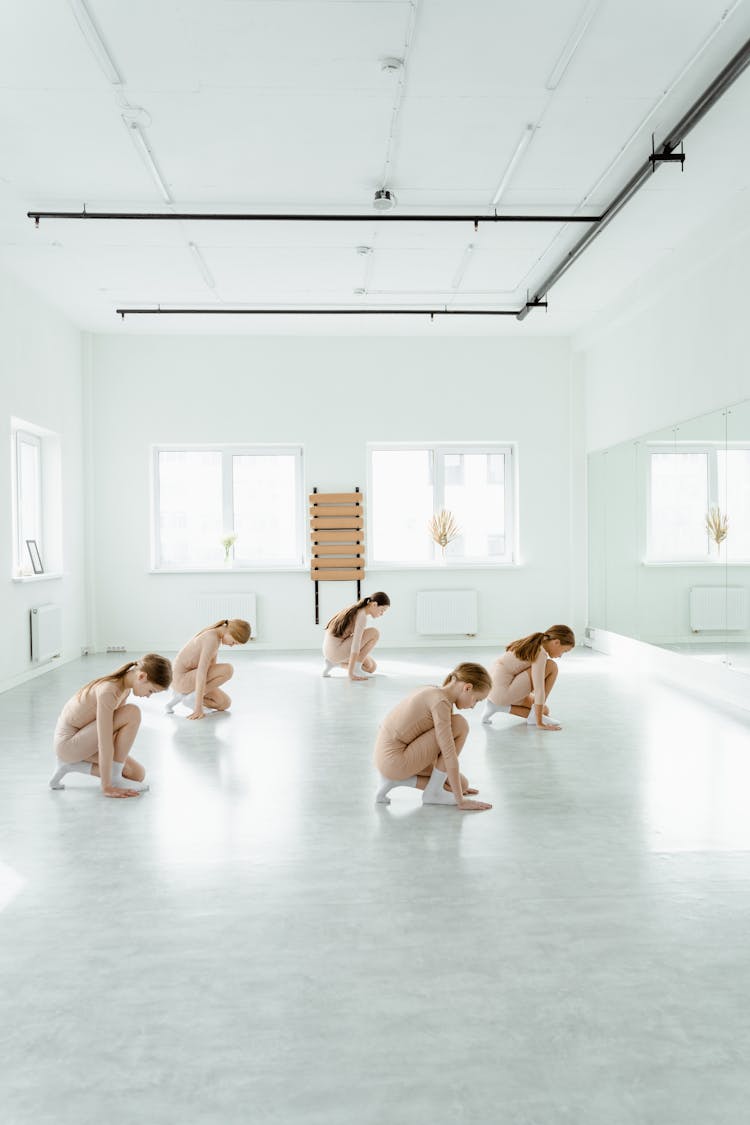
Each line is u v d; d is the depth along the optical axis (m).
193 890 3.37
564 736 6.00
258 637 11.38
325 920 3.08
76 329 10.79
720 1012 2.46
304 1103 2.07
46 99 5.24
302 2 4.30
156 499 11.45
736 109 5.42
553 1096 2.09
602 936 2.94
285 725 6.48
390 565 11.52
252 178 6.46
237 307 9.97
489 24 4.54
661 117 5.58
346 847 3.83
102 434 11.16
